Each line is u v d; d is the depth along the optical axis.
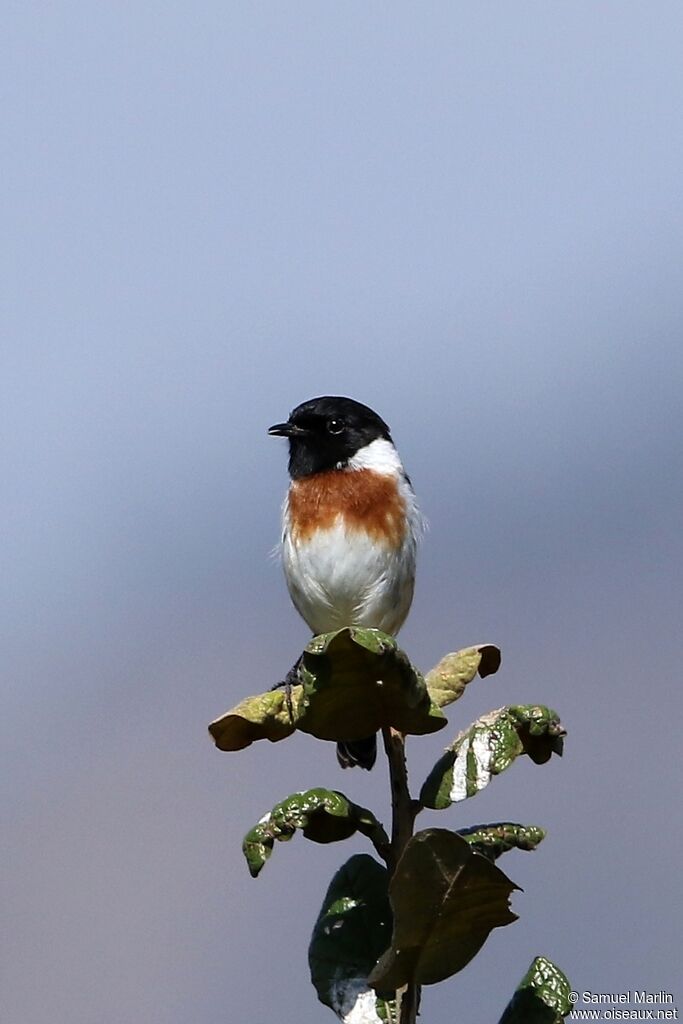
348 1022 5.40
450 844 4.63
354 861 5.71
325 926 5.60
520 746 5.27
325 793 5.16
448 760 5.33
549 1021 5.12
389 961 4.93
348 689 5.23
